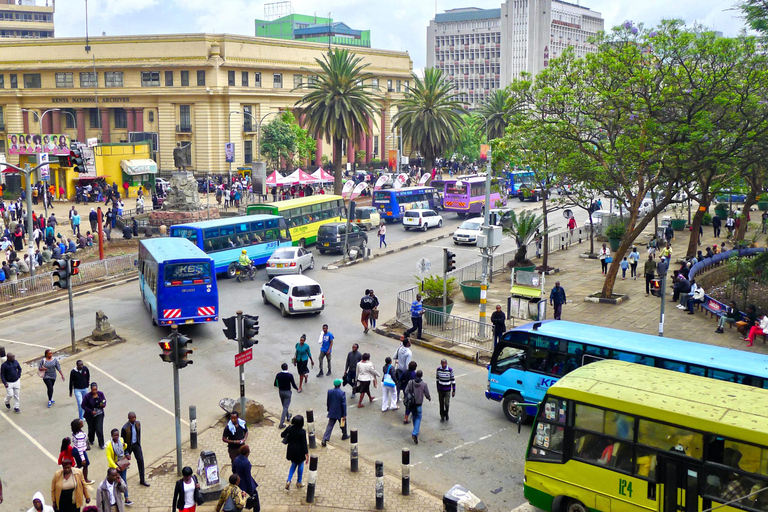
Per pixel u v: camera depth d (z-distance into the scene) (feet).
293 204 151.74
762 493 36.86
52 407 65.72
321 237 144.05
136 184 231.30
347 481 50.78
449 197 201.05
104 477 52.06
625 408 41.83
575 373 46.78
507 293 110.93
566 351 58.59
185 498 42.32
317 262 137.80
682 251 142.41
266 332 90.12
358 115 200.44
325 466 53.26
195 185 178.09
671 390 42.88
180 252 91.91
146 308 102.17
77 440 49.44
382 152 339.57
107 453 46.96
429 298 94.38
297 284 96.43
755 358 52.44
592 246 141.18
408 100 233.14
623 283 116.78
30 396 68.54
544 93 102.01
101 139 279.69
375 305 90.12
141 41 263.29
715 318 94.32
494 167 123.44
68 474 43.01
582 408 43.78
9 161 267.80
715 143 92.12
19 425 61.62
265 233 132.57
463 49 621.31
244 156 271.28
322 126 203.62
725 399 41.39
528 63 586.04
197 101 261.65
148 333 89.81
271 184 197.26
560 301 91.66
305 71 286.46
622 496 41.91
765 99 94.43
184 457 54.95
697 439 39.11
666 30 96.07
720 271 123.34
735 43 92.02
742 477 37.58
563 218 199.11
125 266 125.90
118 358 80.07
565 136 100.32
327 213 163.73
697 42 92.79
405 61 345.72
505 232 131.03
